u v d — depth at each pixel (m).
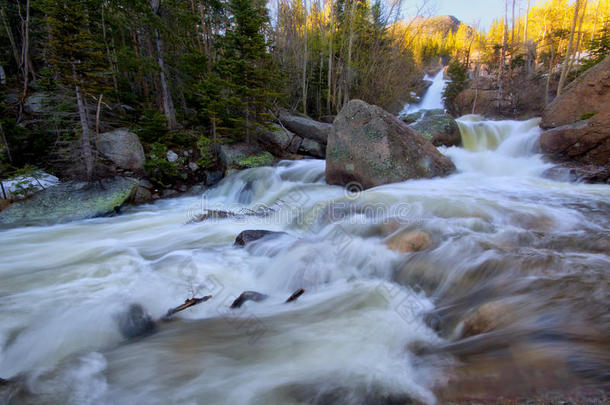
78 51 8.73
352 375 2.43
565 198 6.81
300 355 2.77
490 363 2.20
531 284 3.27
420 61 32.53
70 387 2.49
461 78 33.47
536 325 2.53
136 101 15.23
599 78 11.23
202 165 12.38
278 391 2.32
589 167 9.19
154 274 4.71
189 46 14.29
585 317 2.55
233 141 13.41
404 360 2.53
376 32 21.14
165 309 3.72
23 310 3.70
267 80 13.36
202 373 2.59
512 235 4.73
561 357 2.10
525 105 28.62
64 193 9.07
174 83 15.19
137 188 10.01
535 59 33.19
